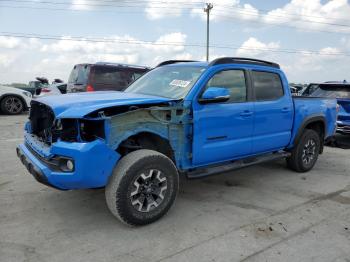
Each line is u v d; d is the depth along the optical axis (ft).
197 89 14.01
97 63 36.78
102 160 11.44
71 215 13.42
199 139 14.03
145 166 12.12
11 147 25.36
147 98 13.30
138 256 10.55
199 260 10.37
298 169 20.20
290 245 11.34
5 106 47.11
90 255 10.57
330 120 21.77
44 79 57.11
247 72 16.29
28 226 12.44
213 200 15.40
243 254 10.73
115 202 11.73
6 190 16.07
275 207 14.70
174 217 13.41
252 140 16.46
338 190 17.26
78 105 12.00
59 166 11.46
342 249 11.18
